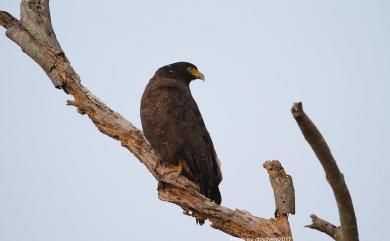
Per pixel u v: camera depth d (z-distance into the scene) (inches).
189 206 456.1
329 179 330.3
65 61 506.9
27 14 512.4
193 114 564.7
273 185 423.2
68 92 509.0
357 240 347.3
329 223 367.2
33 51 508.7
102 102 510.0
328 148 317.4
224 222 434.6
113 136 513.0
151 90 566.6
